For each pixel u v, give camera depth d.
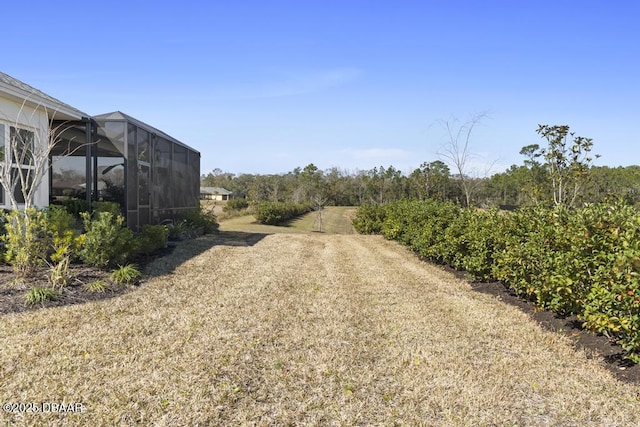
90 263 7.45
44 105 8.64
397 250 12.93
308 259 10.62
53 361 3.94
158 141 12.74
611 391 3.80
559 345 4.90
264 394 3.60
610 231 4.90
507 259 6.50
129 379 3.69
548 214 6.33
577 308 5.21
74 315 5.19
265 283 7.62
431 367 4.23
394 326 5.47
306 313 5.90
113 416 3.13
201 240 13.04
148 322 5.14
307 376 3.95
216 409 3.31
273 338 4.86
